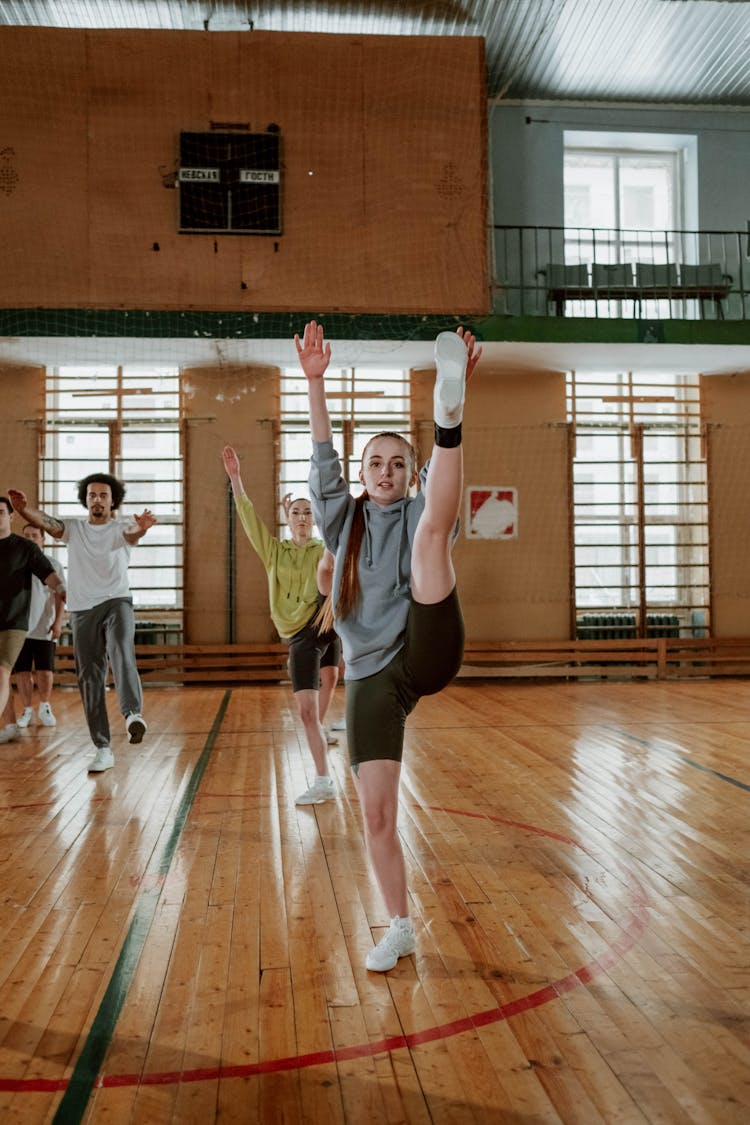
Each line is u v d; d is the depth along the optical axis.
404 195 8.60
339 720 6.68
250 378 9.84
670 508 10.41
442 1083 1.66
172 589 9.72
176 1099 1.61
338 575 2.20
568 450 10.08
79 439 9.92
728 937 2.40
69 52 8.38
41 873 3.04
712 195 10.79
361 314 8.58
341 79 8.57
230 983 2.13
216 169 8.42
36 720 6.96
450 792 4.29
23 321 8.34
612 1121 1.52
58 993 2.08
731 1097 1.59
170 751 5.54
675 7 8.85
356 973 2.18
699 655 9.95
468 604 9.97
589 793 4.25
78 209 8.37
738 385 10.37
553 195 10.56
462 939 2.40
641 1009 1.96
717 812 3.86
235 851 3.29
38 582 5.62
